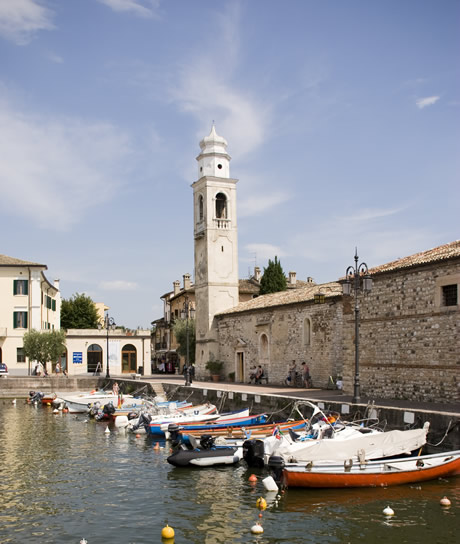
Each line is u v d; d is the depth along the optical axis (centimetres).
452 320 2595
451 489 1812
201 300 5966
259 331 5019
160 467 2302
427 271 2748
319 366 4131
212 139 5941
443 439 1997
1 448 2788
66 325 9331
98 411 3931
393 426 2236
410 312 2847
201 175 5991
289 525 1552
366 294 3167
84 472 2234
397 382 2914
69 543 1469
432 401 2689
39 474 2209
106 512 1714
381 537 1450
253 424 2948
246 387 4294
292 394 3403
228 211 5944
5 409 4697
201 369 5881
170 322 8900
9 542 1480
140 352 7462
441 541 1418
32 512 1725
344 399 2930
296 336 4453
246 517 1630
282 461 1861
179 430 2719
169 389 4772
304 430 2380
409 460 1875
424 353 2748
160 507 1750
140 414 3344
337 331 3944
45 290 7250
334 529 1512
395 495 1764
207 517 1645
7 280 6725
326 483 1831
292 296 4722
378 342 3061
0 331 6606
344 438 2084
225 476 2123
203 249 5941
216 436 2578
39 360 6338
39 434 3253
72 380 5962
